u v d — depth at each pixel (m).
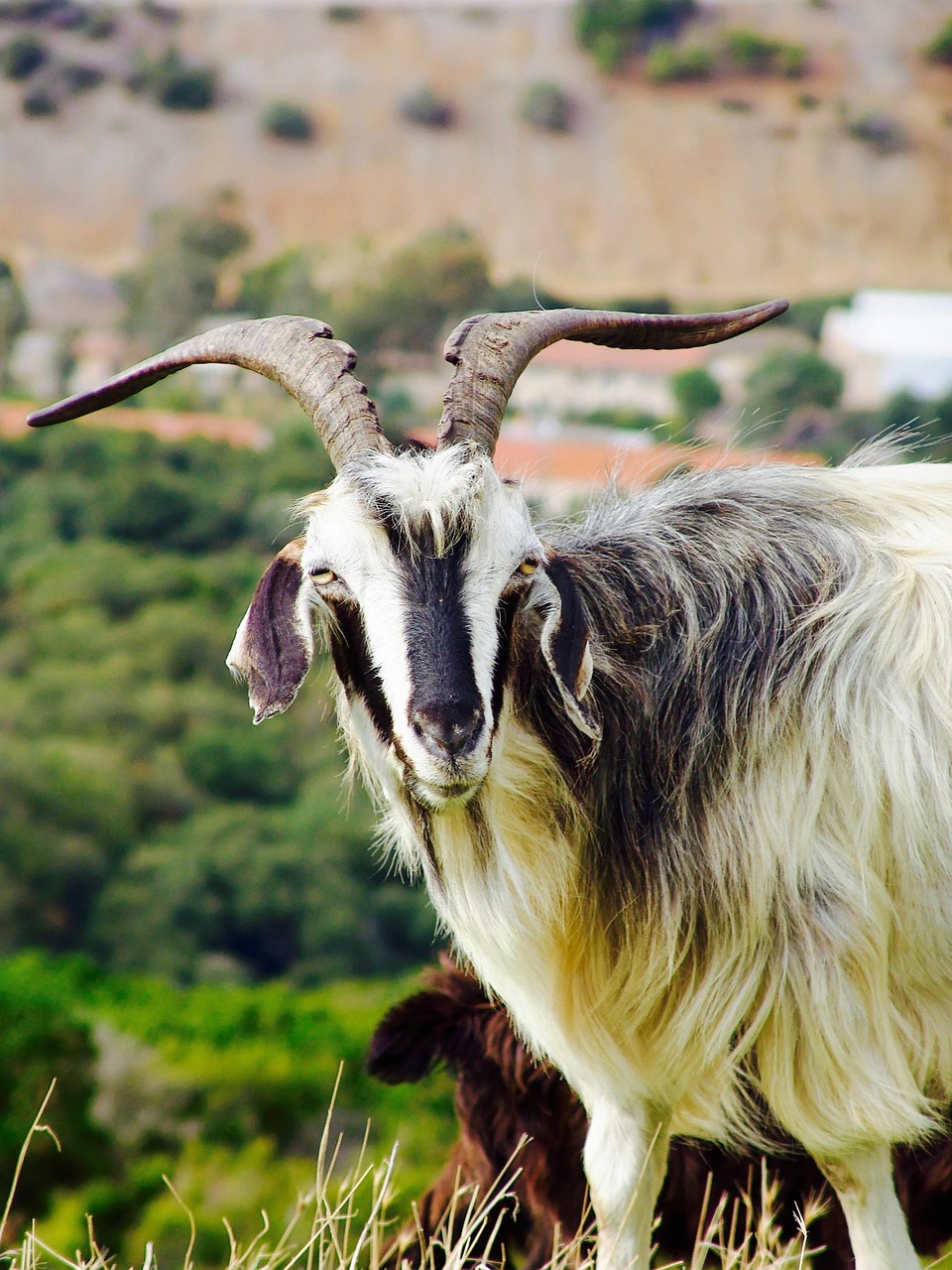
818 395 140.38
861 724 8.00
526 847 8.00
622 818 8.12
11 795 82.19
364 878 80.88
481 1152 10.03
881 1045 7.97
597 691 8.12
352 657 7.65
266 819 84.06
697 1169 9.92
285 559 7.76
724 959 8.04
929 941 8.05
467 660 7.13
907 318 196.12
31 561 109.06
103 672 95.38
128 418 134.62
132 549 112.50
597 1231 9.16
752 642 8.21
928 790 8.01
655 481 9.69
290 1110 37.50
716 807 8.03
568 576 7.65
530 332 8.34
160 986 50.34
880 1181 8.20
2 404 183.38
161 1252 29.53
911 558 8.49
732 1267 8.59
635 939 8.12
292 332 8.33
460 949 9.57
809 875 7.94
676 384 139.75
